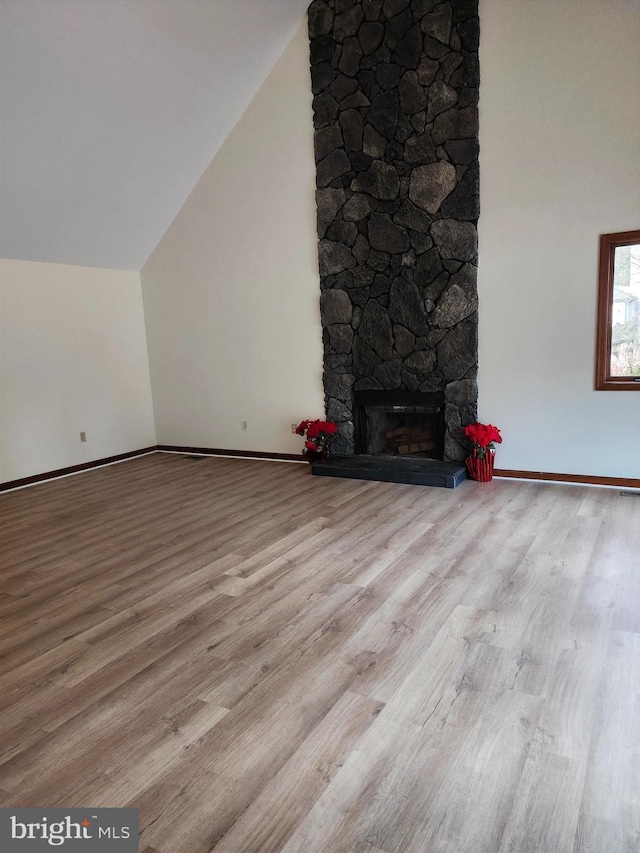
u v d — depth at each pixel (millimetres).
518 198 4406
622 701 2004
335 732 1924
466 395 4848
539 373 4555
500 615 2611
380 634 2506
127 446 6555
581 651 2309
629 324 4254
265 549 3545
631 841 1474
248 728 1964
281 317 5711
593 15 3945
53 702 2156
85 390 6016
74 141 4551
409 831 1534
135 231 5961
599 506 4016
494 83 4340
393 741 1868
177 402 6656
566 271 4328
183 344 6441
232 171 5664
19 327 5348
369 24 4711
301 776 1741
